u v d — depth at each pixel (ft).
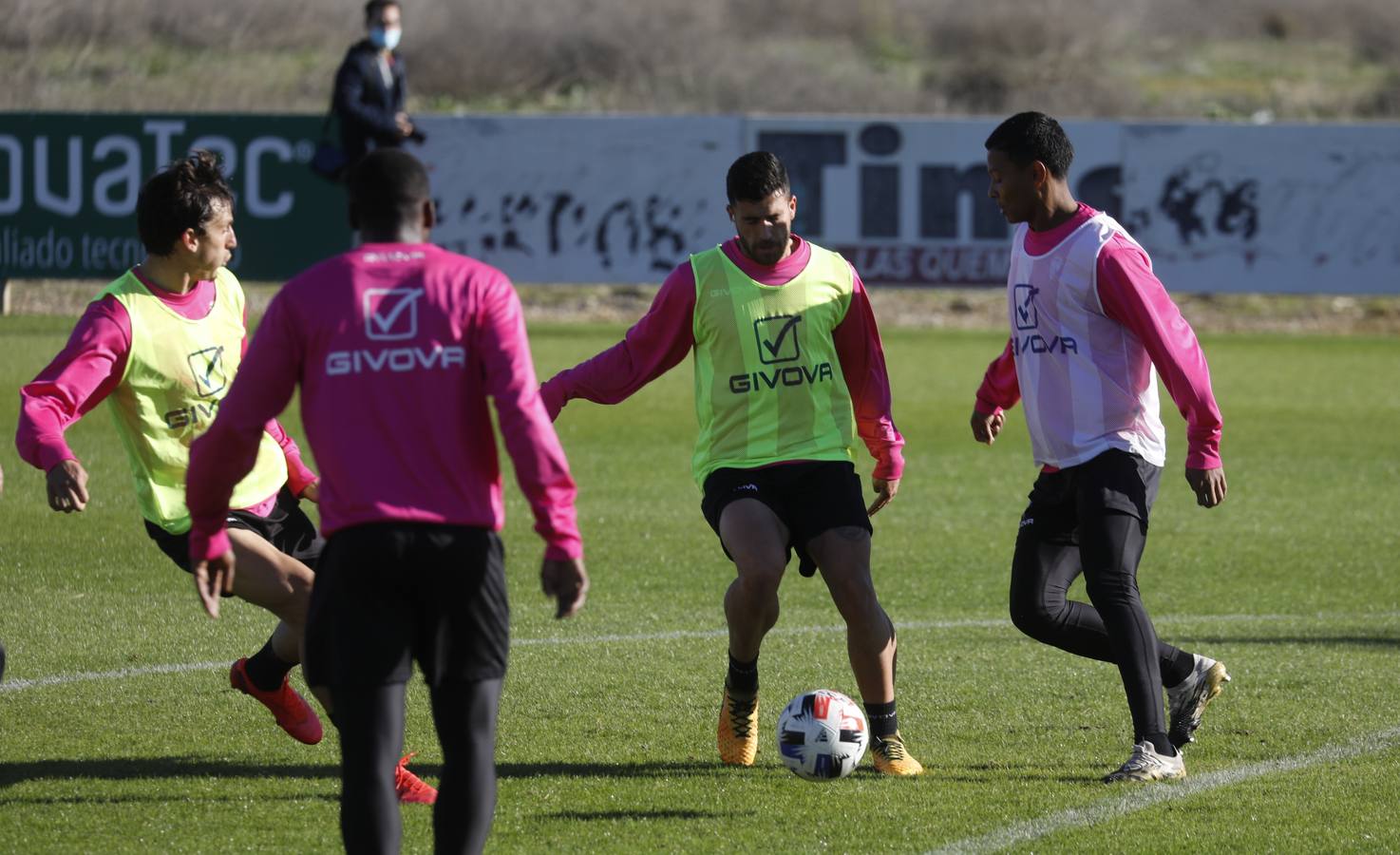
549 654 83.51
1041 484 65.31
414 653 46.50
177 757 64.59
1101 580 62.03
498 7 414.41
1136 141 245.65
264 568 59.98
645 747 67.26
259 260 226.38
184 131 224.74
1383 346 249.34
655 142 238.68
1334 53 478.59
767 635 88.28
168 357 60.34
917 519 124.47
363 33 403.13
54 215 224.74
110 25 376.07
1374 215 247.09
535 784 61.82
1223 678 65.77
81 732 67.92
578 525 119.44
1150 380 63.67
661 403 184.96
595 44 402.11
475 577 45.70
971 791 61.00
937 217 243.81
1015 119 63.16
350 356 45.16
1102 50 442.09
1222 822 57.21
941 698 75.56
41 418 57.41
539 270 239.30
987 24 440.86
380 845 44.65
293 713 64.64
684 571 104.99
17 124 223.10
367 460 45.03
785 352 63.31
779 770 64.08
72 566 102.01
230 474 46.32
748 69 401.70
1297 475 146.20
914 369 212.84
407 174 47.29
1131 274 61.21
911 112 390.01
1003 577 105.29
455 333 45.42
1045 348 63.41
